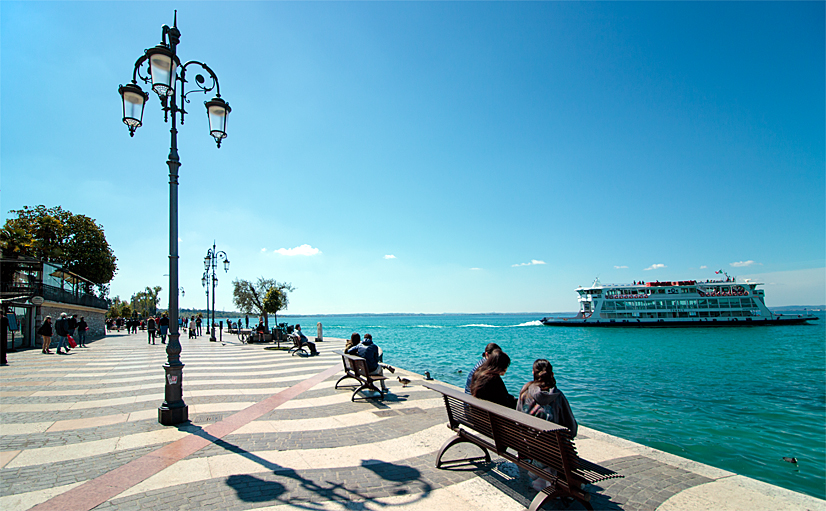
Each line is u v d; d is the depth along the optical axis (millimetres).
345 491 4316
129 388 10109
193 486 4398
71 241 43500
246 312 40656
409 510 3912
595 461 5203
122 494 4188
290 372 12961
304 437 6184
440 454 5027
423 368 23453
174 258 7082
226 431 6469
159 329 35281
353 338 10500
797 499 4145
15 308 22688
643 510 3910
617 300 82125
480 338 63312
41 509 3832
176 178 7203
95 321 37906
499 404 4859
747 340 56406
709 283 79000
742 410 14609
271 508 3914
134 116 7055
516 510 3934
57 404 8312
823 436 11406
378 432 6453
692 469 4941
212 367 14242
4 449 5547
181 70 7551
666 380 21922
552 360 32250
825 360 32469
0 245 27844
